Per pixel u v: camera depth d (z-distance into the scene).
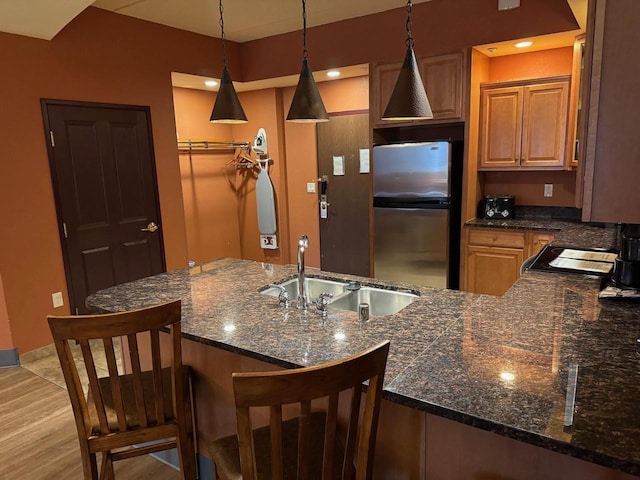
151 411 1.73
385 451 1.46
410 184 4.15
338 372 1.07
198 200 5.44
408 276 4.34
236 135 5.80
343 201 5.29
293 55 4.58
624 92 1.03
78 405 1.59
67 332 1.50
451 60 3.83
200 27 4.27
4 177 3.17
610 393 1.17
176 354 1.65
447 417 1.14
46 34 3.25
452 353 1.45
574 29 3.33
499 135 4.06
